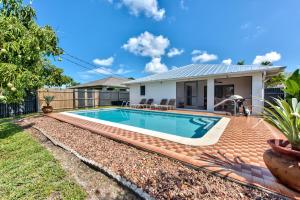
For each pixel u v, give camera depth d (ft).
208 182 9.63
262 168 10.91
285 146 9.23
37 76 18.52
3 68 12.65
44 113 42.39
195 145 15.66
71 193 9.72
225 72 39.42
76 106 61.21
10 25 14.02
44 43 18.30
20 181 11.09
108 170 11.50
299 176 7.68
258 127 23.86
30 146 17.84
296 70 8.82
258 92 37.29
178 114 41.09
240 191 8.71
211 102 43.80
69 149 15.78
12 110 42.42
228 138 18.12
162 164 12.11
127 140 16.97
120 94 79.20
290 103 9.02
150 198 8.57
